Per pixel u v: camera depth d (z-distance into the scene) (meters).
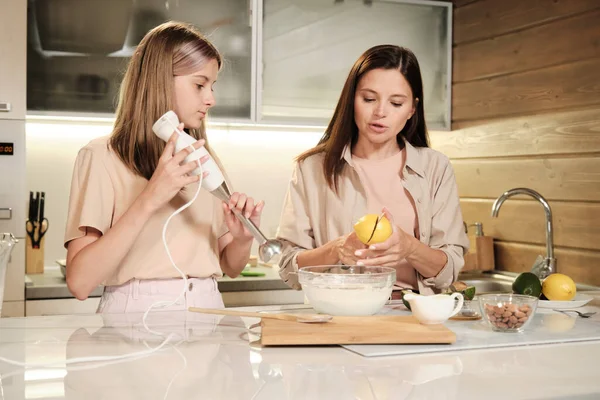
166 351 1.37
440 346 1.41
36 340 1.46
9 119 3.08
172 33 1.86
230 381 1.16
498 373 1.23
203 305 1.90
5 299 3.04
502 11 3.42
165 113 1.76
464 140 3.69
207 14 3.39
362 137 2.18
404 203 2.16
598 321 1.70
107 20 3.25
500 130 3.44
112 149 1.87
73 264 1.76
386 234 1.76
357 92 2.09
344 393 1.10
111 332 1.55
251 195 3.88
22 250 3.07
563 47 3.08
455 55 3.75
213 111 3.42
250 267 3.64
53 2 3.18
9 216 3.07
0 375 1.19
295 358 1.32
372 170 2.18
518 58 3.32
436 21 3.74
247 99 3.46
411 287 2.12
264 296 3.26
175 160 1.68
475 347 1.42
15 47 3.08
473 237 3.44
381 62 2.04
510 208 3.38
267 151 3.90
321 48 3.57
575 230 3.03
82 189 1.87
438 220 2.17
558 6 3.10
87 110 3.25
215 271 1.94
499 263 3.45
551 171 3.14
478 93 3.58
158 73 1.83
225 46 3.42
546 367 1.28
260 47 3.46
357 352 1.36
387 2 3.66
